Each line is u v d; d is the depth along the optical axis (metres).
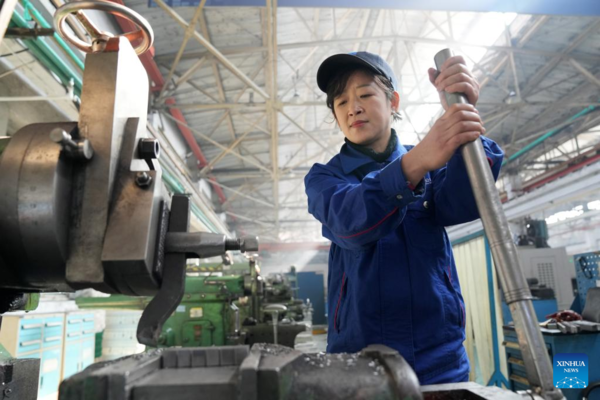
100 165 0.54
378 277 0.86
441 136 0.60
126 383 0.41
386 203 0.67
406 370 0.44
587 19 4.07
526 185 6.69
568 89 5.44
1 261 0.56
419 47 5.06
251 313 3.90
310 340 6.14
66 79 2.23
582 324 2.06
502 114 5.26
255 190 9.02
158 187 0.57
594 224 6.66
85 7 0.58
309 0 2.38
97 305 3.40
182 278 0.58
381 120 0.96
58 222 0.52
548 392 0.49
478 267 3.19
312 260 13.59
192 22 3.27
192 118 5.61
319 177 0.90
